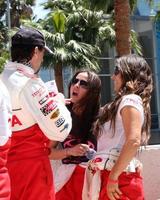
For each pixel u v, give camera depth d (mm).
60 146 3459
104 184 2928
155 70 29922
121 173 2818
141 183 2969
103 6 13891
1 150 2232
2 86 2330
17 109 2668
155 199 4441
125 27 11094
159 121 29406
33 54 2779
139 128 2775
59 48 18391
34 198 2684
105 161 2912
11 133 2457
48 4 19344
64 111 2752
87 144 3391
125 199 2852
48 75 20812
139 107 2811
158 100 29719
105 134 2986
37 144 2732
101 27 19484
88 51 18938
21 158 2695
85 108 3465
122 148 2793
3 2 25984
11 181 2686
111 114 2926
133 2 13805
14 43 2779
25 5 26078
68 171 3418
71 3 19500
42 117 2674
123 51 11070
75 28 19312
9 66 2764
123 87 2973
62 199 3414
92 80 3490
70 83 3643
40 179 2707
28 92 2672
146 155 4406
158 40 29641
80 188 3377
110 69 26625
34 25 18609
